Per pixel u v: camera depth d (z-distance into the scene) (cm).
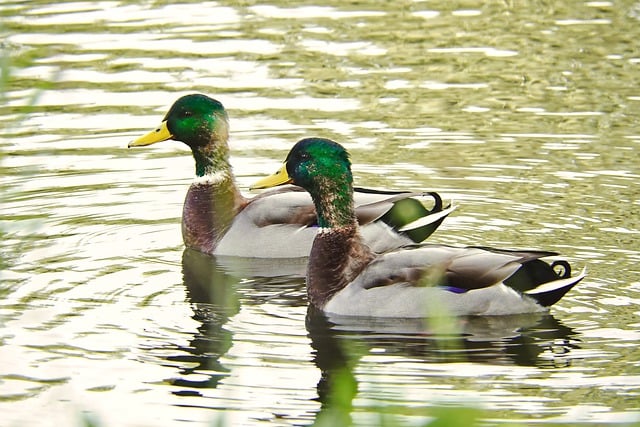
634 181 1652
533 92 1986
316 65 2105
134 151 1820
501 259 1269
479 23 2309
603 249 1440
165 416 1063
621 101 1941
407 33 2256
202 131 1562
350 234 1338
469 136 1820
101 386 1120
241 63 2108
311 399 1095
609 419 1034
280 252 1522
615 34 2230
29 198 1648
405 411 1057
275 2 2428
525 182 1659
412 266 1286
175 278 1423
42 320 1272
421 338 1232
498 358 1175
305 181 1359
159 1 2433
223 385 1123
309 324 1278
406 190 1634
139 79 2036
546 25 2289
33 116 1898
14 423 1048
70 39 2195
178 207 1650
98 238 1535
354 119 1886
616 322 1250
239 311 1319
